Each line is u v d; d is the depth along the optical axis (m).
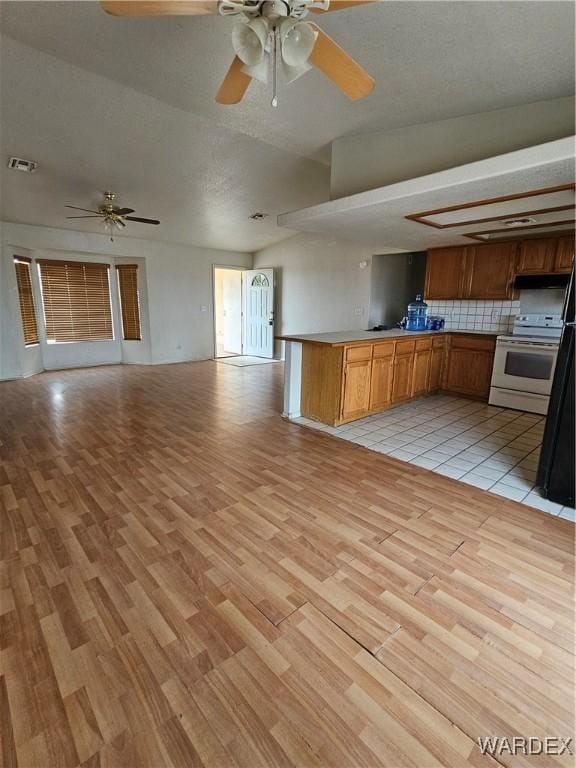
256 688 1.23
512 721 1.14
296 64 1.66
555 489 2.38
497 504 2.37
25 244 5.67
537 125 2.52
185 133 3.64
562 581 1.72
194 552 1.89
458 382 4.97
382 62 2.27
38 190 4.56
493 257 4.59
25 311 5.94
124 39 2.29
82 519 2.17
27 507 2.29
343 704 1.18
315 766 1.03
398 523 2.15
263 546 1.94
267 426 3.79
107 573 1.74
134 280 7.04
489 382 4.68
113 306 7.17
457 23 1.92
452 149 2.85
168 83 2.68
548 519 2.21
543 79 2.26
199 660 1.32
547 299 4.47
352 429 3.71
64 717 1.14
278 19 1.54
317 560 1.84
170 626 1.46
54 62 2.64
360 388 3.84
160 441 3.38
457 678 1.27
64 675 1.26
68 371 6.57
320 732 1.10
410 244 4.91
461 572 1.77
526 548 1.95
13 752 1.05
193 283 7.61
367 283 5.96
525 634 1.44
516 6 1.78
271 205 5.53
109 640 1.40
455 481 2.66
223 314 9.82
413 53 2.17
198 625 1.47
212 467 2.85
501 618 1.51
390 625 1.47
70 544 1.95
